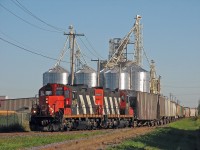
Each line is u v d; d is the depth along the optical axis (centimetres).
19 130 4931
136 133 4638
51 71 7969
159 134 4600
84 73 8369
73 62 5775
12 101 8719
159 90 12619
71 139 3438
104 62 10238
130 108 6166
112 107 5562
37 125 4541
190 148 3394
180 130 5928
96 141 3291
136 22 11244
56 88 4531
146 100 6862
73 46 5841
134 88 9744
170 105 9675
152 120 7431
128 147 2858
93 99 5112
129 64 10188
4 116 5197
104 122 5334
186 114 16712
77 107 4759
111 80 9150
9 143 2811
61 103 4519
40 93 4575
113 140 3516
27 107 7994
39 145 2750
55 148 2544
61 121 4462
